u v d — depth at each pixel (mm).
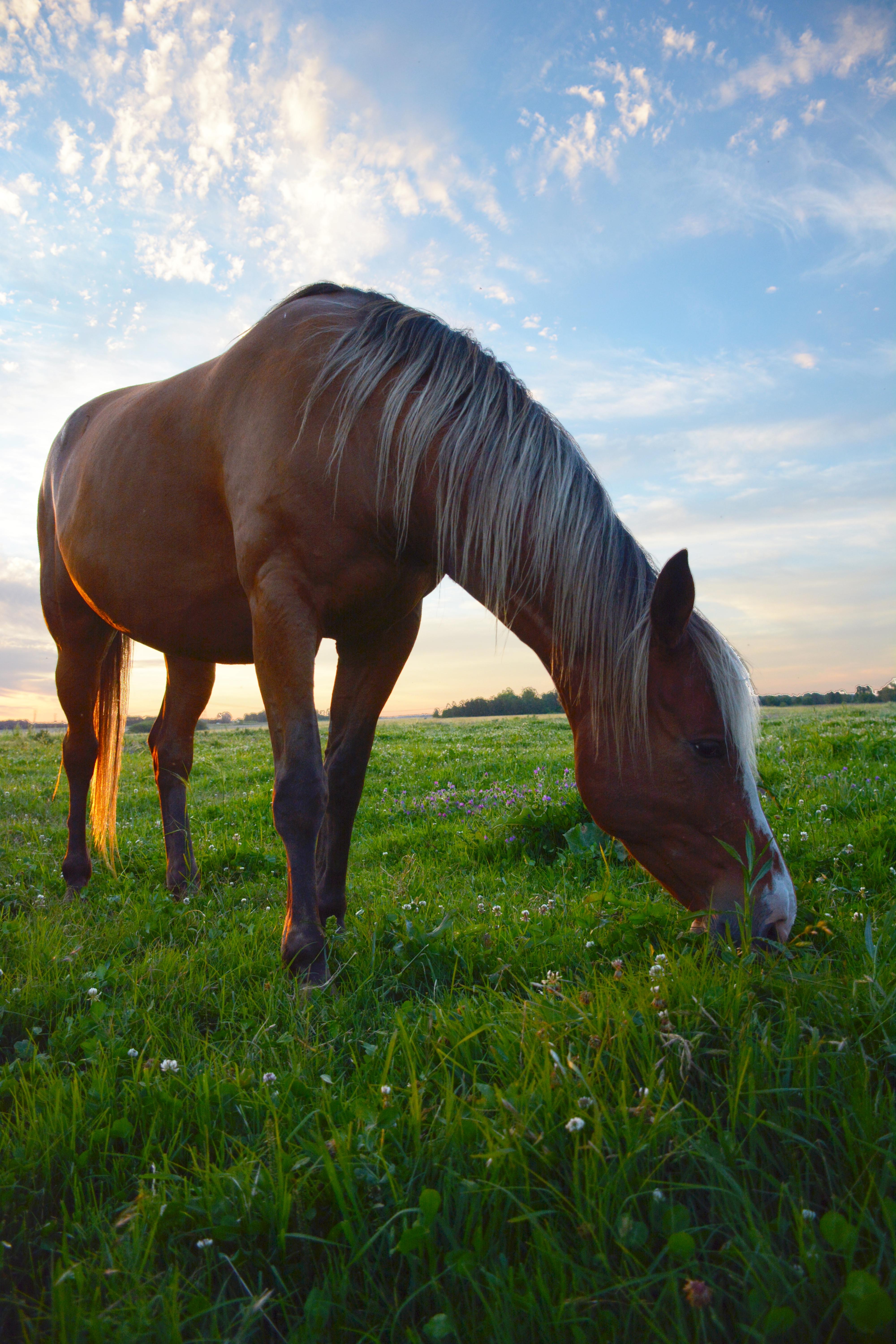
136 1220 1367
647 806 2383
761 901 2223
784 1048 1601
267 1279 1316
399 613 3123
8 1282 1336
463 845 5031
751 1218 1229
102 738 4785
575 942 2613
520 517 2506
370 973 2559
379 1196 1384
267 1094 1762
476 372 2709
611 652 2367
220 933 3219
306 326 2932
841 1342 1086
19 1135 1688
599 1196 1307
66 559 4188
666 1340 1063
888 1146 1365
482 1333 1146
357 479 2705
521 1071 1678
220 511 3172
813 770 6109
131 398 4000
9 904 3924
